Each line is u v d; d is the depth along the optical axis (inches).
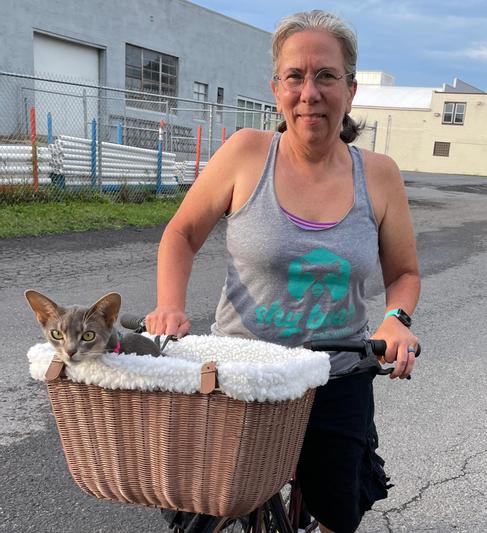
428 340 202.4
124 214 403.5
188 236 79.3
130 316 77.8
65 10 698.8
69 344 56.2
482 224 523.8
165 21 828.0
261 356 67.4
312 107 68.8
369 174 77.5
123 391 54.3
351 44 70.6
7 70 651.5
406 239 81.0
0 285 229.6
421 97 2004.2
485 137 1769.2
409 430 138.8
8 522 101.0
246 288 74.6
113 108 776.9
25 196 397.7
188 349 71.4
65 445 59.3
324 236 72.1
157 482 56.6
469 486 118.2
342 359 73.7
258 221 73.1
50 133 506.9
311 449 73.5
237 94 982.4
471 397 157.9
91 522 102.8
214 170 76.9
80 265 269.7
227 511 56.9
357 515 74.5
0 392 143.9
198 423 53.9
